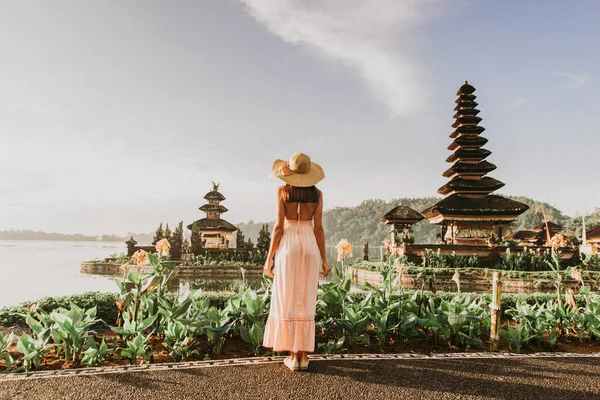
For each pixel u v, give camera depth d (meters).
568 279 19.05
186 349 4.17
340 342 4.40
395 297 5.16
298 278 3.76
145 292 4.63
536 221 111.25
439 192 35.31
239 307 4.86
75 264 35.59
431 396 3.22
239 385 3.36
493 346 4.59
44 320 4.24
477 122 34.25
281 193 3.94
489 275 20.34
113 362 4.07
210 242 45.16
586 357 4.27
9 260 40.38
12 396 3.09
